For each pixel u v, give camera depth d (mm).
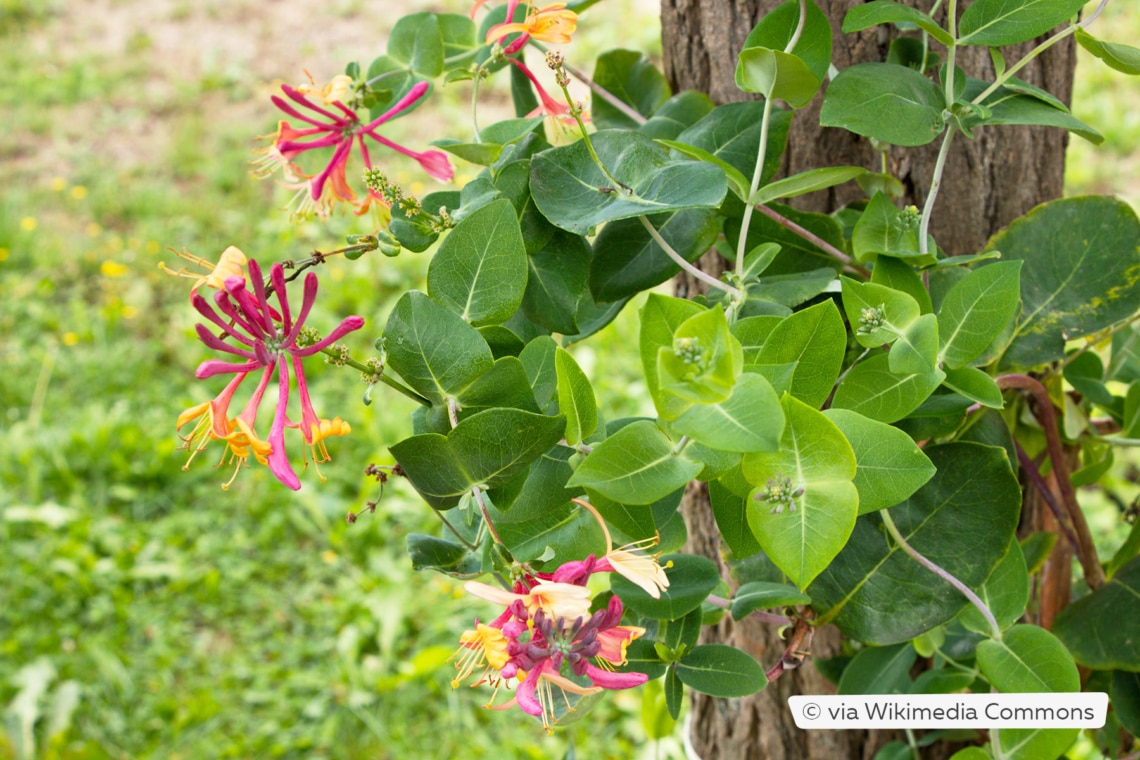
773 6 1049
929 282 1012
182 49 4695
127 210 3641
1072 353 1071
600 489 876
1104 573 1075
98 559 2428
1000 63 953
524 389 917
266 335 893
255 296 888
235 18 4898
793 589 971
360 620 2256
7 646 2203
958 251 1067
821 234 1003
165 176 3834
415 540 958
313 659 2209
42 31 4910
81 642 2232
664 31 1094
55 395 2867
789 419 875
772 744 1180
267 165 999
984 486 964
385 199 952
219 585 2350
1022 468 1091
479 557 970
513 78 1074
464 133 3734
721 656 959
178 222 3525
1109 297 1004
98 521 2506
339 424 890
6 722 1994
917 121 941
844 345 901
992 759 980
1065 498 1062
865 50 1034
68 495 2572
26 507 2506
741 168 991
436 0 4812
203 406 895
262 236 3428
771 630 1148
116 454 2619
